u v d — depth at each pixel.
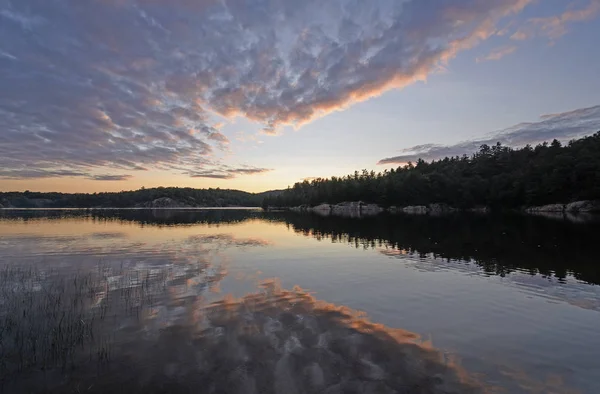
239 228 47.28
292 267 18.33
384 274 16.64
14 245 26.80
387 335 8.91
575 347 8.25
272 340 8.50
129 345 8.23
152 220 67.69
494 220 60.81
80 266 18.30
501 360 7.51
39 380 6.70
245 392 6.17
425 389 6.25
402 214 100.31
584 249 24.05
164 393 6.18
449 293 13.15
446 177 128.75
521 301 12.11
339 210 150.38
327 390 6.20
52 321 9.95
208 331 9.09
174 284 14.34
